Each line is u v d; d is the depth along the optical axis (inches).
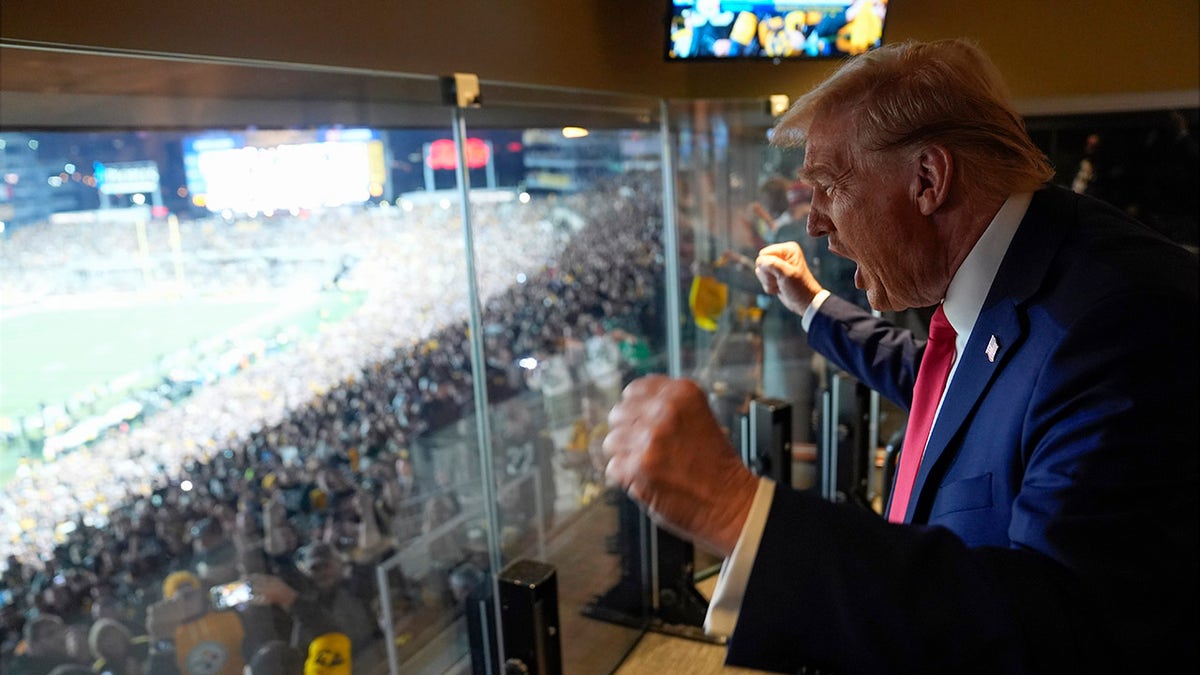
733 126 95.0
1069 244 27.4
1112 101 105.1
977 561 20.6
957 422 29.8
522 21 74.0
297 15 52.2
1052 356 24.4
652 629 97.8
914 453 36.6
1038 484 22.9
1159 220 107.8
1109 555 20.5
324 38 54.4
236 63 46.3
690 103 92.8
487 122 66.9
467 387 75.1
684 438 21.3
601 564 92.3
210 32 47.0
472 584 75.7
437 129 62.4
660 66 99.2
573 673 86.9
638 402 22.3
